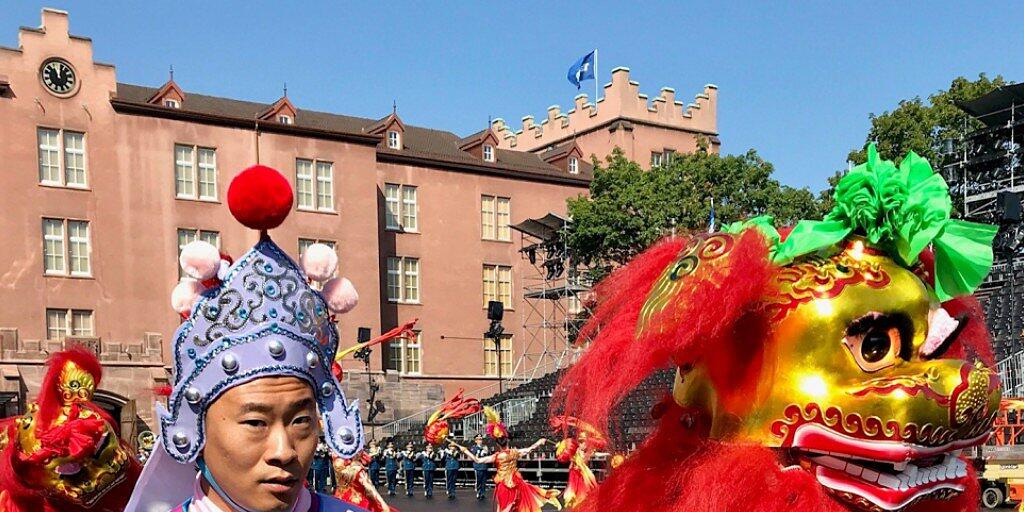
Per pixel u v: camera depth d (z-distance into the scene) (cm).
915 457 347
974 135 3312
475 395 4281
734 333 371
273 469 270
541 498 1529
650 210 3425
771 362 362
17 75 3328
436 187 4347
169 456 292
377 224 4009
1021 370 1956
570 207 3634
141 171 3516
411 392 3978
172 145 3581
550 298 3794
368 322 3916
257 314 274
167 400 283
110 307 3412
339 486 1066
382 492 2812
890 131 3603
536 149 5412
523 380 4275
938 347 358
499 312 3419
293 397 274
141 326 3450
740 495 348
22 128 3319
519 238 4525
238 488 272
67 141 3412
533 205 4584
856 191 372
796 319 358
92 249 3406
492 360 4381
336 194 3922
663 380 459
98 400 3072
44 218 3338
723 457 360
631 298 416
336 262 294
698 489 354
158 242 3519
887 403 342
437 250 4306
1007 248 2530
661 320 362
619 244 3506
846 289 359
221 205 3653
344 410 292
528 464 2698
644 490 388
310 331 283
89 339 3105
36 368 3091
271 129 3794
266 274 277
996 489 1616
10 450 516
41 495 526
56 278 3328
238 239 3681
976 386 345
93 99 3456
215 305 274
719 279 354
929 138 3612
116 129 3488
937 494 363
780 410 358
